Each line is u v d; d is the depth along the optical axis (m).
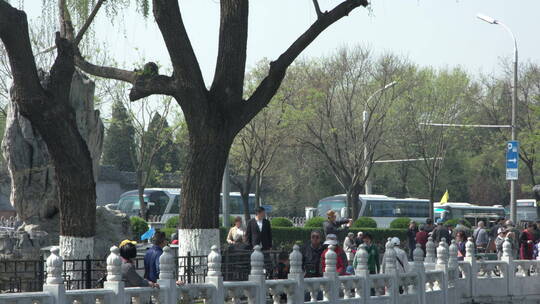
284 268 46.66
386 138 138.50
